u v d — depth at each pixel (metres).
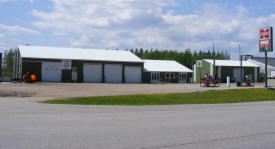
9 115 11.30
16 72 55.19
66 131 7.79
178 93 25.45
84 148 5.90
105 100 19.05
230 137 7.24
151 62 64.62
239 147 6.23
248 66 68.56
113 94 24.59
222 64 66.25
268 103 18.89
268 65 74.62
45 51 51.09
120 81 52.78
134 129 8.25
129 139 6.85
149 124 9.23
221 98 22.52
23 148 5.84
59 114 11.84
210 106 16.52
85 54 53.31
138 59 55.22
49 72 47.50
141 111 13.52
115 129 8.22
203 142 6.63
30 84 37.84
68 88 32.09
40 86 34.31
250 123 9.59
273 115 11.92
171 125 9.05
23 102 17.22
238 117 11.21
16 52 56.84
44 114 11.76
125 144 6.32
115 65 52.50
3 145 6.07
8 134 7.28
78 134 7.39
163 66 62.25
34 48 52.00
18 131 7.71
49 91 27.47
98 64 51.19
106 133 7.57
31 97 21.30
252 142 6.72
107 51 58.25
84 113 12.38
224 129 8.38
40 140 6.60
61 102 17.62
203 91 28.17
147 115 11.82
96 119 10.39
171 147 6.12
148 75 57.47
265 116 11.56
